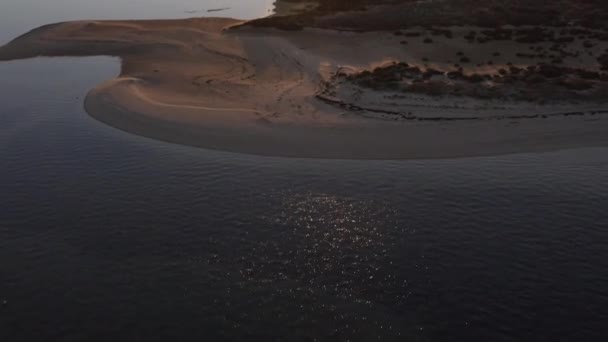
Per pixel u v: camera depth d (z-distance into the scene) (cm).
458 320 1697
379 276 1908
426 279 1888
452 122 3198
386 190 2516
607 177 2591
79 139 3159
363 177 2641
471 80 3784
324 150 2927
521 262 1970
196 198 2456
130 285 1861
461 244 2091
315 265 1972
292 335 1634
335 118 3288
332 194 2484
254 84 4088
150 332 1644
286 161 2822
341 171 2705
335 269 1950
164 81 4191
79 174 2720
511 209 2334
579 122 3156
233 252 2052
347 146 2961
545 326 1662
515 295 1798
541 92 3484
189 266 1967
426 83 3706
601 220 2234
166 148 3000
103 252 2058
